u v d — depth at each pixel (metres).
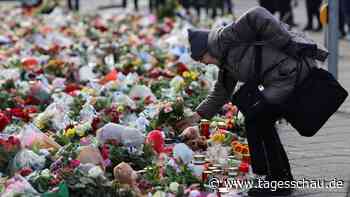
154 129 13.23
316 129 10.67
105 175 10.77
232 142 12.94
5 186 10.42
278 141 11.12
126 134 11.98
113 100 15.31
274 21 10.64
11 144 11.52
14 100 15.91
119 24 31.23
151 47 23.84
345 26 35.00
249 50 10.76
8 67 20.11
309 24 33.41
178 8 33.31
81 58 21.89
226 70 11.27
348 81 20.55
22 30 28.11
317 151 13.38
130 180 10.69
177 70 18.92
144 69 19.78
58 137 12.86
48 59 21.27
